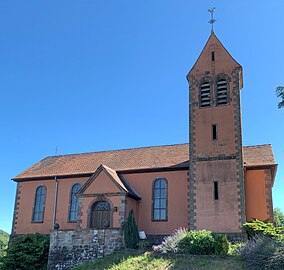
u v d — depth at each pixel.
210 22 39.69
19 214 42.56
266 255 24.19
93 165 42.81
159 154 41.91
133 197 37.22
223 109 36.03
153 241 36.50
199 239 28.66
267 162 36.09
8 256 34.84
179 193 37.28
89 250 32.69
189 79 38.12
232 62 37.16
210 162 34.78
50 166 45.22
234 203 32.97
